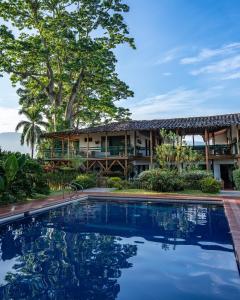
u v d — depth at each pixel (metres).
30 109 46.09
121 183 20.98
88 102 36.62
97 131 25.58
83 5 30.77
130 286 4.87
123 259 6.23
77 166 24.92
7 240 7.93
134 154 26.06
